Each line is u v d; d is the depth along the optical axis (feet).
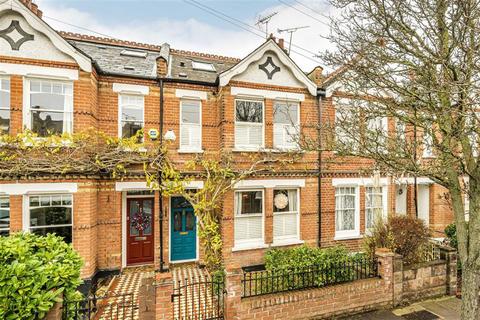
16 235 15.31
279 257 25.67
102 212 27.73
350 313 20.02
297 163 32.17
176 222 31.83
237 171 29.17
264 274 23.48
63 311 14.35
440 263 23.22
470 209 16.22
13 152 22.98
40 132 24.40
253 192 31.32
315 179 32.83
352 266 21.36
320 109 32.89
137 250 30.78
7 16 23.38
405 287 21.88
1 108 23.38
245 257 29.55
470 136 16.56
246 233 30.71
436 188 39.55
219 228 30.01
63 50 24.47
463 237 16.76
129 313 20.21
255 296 18.22
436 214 39.34
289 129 32.17
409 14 15.35
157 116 29.66
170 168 28.30
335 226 33.76
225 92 29.53
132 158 26.99
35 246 15.06
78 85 25.03
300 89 32.40
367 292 20.62
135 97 29.37
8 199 23.41
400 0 14.98
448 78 14.06
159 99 29.73
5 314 11.87
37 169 23.04
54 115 24.80
